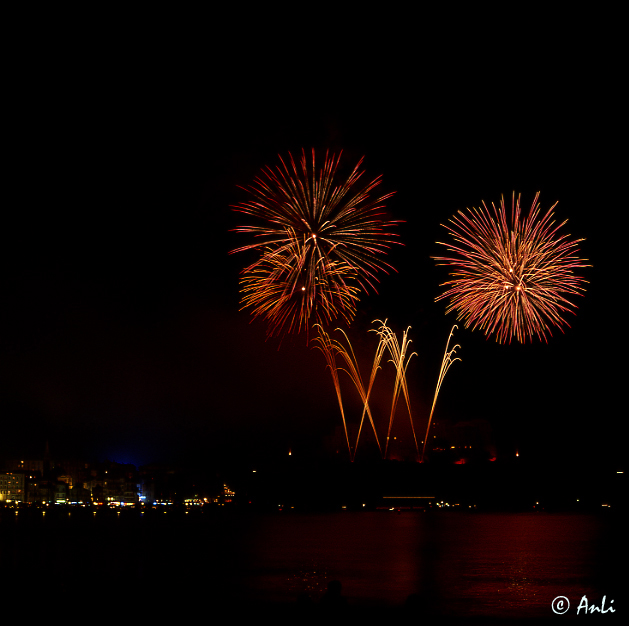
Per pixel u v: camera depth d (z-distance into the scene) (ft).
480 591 159.94
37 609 133.80
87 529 498.69
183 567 219.61
